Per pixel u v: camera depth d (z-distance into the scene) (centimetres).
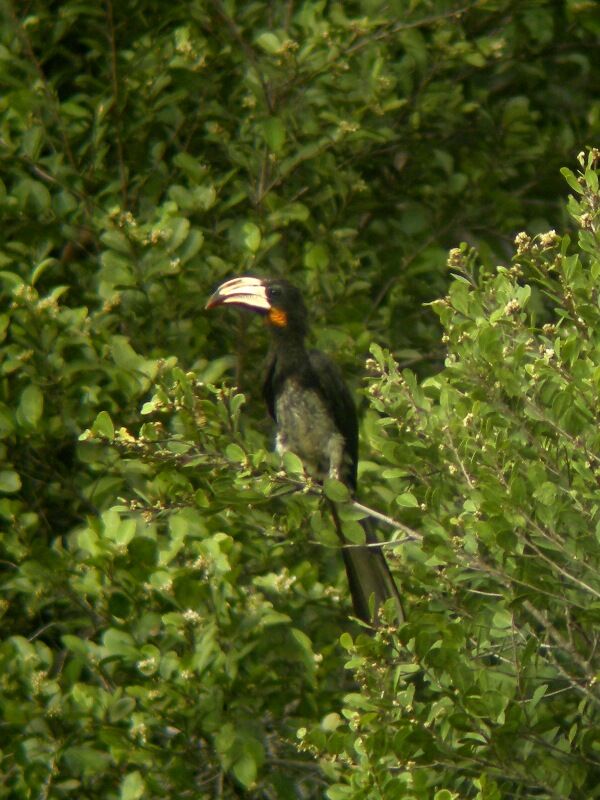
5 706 933
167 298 1104
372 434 880
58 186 1228
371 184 1340
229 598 921
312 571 980
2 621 1091
